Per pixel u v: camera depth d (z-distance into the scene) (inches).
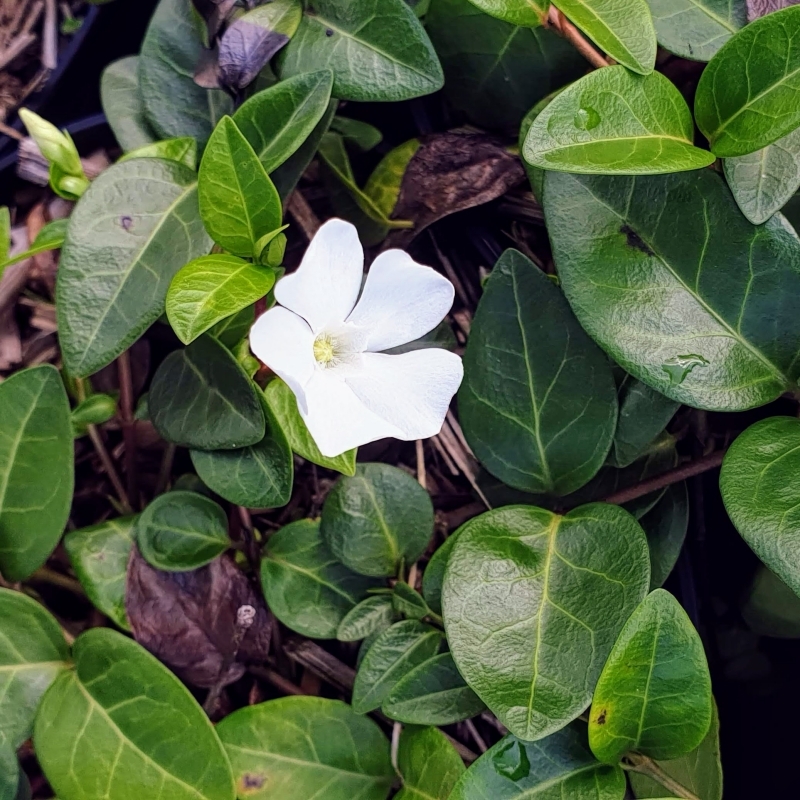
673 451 6.7
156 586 6.5
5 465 5.9
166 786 5.7
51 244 6.0
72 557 6.4
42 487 6.0
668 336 5.7
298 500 7.6
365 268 7.5
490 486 6.8
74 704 5.9
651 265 5.7
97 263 5.7
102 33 7.9
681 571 7.2
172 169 5.9
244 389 5.8
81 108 8.2
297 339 5.3
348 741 6.3
